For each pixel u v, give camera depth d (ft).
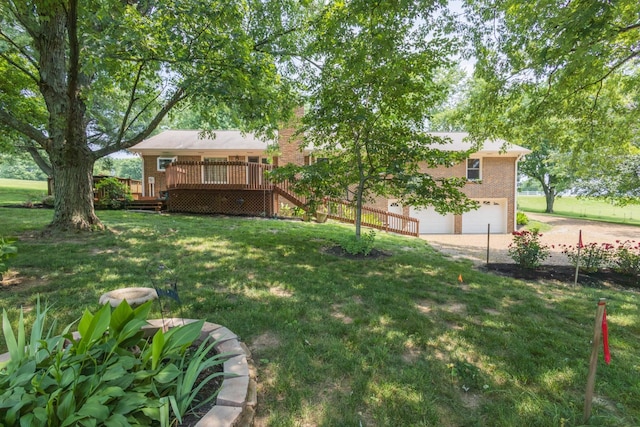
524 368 8.78
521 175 94.27
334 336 10.09
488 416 6.88
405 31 19.42
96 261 16.87
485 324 11.69
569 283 19.11
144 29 17.97
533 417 6.87
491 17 20.02
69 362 5.50
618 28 17.72
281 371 8.08
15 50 25.00
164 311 11.26
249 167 41.14
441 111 76.38
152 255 18.70
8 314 10.51
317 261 19.74
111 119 61.82
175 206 41.57
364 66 20.54
